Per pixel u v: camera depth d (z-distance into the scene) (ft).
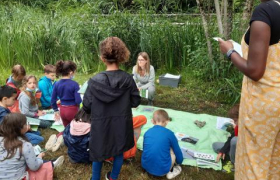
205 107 14.26
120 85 6.83
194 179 8.71
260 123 4.98
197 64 16.55
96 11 22.45
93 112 6.92
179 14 21.13
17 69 11.87
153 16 20.20
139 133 10.24
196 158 9.66
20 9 25.09
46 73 13.65
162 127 8.78
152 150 8.37
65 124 10.99
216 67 15.19
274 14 4.38
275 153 5.25
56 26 20.26
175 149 8.68
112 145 7.07
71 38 19.99
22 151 7.27
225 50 5.23
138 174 8.94
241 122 5.41
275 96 4.73
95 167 7.69
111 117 6.95
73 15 22.65
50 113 12.88
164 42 18.58
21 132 7.45
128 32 18.66
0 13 23.13
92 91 6.80
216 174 8.93
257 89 4.88
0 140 7.23
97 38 19.38
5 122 7.23
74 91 10.41
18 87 12.13
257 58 4.50
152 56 19.20
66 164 9.42
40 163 7.92
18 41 19.40
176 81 16.70
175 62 19.31
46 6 31.91
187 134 11.26
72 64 10.50
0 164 7.11
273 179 5.49
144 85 14.21
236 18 16.90
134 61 19.39
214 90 15.29
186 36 18.60
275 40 4.57
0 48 19.39
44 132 11.58
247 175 5.35
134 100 7.34
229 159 9.70
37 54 19.62
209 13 16.35
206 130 11.56
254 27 4.49
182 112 13.43
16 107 11.69
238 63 4.85
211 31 15.88
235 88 13.92
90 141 7.08
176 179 8.72
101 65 19.71
